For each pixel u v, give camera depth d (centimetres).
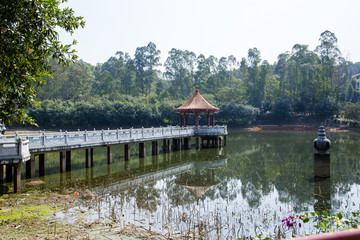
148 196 1262
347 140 3672
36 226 867
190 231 857
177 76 8412
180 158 2470
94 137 1906
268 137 4409
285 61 7800
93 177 1664
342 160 2173
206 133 3008
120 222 923
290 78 7275
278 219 977
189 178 1700
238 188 1447
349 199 1216
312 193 1316
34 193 1271
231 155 2616
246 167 2033
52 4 727
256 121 6862
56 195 1229
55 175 1706
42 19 696
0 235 793
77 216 970
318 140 1628
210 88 8688
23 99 736
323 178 1598
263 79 7300
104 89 8144
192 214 1020
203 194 1327
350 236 183
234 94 7294
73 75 7212
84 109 5722
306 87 6956
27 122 785
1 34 653
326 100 6506
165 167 2062
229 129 6241
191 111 3083
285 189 1395
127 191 1348
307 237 182
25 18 678
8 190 1316
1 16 653
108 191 1338
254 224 932
